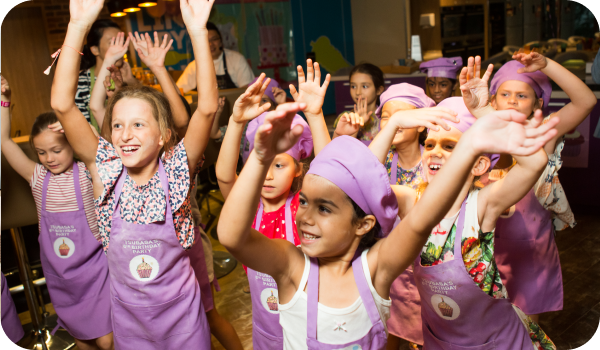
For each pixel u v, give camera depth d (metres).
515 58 1.73
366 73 2.87
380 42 7.56
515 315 1.39
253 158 0.98
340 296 1.12
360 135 2.69
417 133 2.00
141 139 1.56
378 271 1.12
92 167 1.72
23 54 5.75
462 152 0.86
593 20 6.89
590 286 2.71
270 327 1.67
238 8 6.73
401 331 1.95
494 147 0.83
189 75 4.85
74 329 2.08
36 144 1.95
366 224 1.09
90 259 2.04
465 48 7.28
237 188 1.00
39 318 2.61
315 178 1.05
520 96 2.02
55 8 5.85
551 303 1.96
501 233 1.91
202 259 2.11
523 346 1.39
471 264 1.33
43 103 5.96
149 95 1.62
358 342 1.12
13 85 5.72
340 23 7.66
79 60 1.58
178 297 1.66
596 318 2.41
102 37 3.12
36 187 2.04
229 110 3.83
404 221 1.00
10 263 3.05
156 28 6.13
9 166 2.30
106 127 1.68
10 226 2.35
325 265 1.16
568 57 4.86
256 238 1.08
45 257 2.07
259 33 6.96
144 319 1.65
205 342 1.73
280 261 1.13
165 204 1.62
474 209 1.31
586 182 3.83
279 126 0.92
